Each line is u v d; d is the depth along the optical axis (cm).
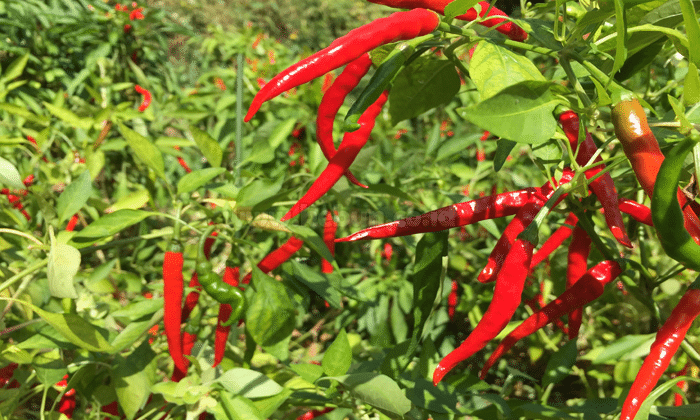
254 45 152
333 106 36
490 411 51
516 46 36
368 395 44
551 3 42
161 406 57
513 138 29
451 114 131
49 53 141
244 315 48
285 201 66
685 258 29
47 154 107
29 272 52
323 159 62
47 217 56
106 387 56
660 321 47
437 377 33
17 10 134
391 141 119
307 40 376
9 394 57
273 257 58
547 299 86
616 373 65
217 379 50
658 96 57
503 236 37
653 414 45
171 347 50
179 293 49
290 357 96
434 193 103
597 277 40
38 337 54
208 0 339
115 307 74
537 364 96
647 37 37
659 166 29
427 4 36
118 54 140
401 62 33
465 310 92
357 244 120
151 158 55
